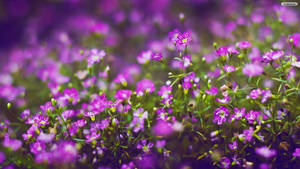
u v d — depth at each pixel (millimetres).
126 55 587
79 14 727
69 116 456
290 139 446
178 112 456
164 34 605
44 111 456
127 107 449
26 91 520
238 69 459
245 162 444
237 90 446
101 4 712
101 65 526
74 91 467
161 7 677
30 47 612
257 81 447
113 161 455
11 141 445
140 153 455
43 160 439
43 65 561
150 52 485
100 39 583
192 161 458
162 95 455
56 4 769
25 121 464
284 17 509
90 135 450
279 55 442
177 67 480
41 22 735
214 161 452
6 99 500
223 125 451
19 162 449
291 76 448
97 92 492
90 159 454
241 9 591
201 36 576
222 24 589
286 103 434
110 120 450
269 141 448
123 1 703
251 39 514
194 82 459
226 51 451
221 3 661
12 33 746
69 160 440
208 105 456
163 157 457
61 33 622
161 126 450
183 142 457
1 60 631
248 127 447
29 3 787
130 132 452
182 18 528
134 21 646
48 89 518
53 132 446
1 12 776
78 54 533
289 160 448
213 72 476
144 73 518
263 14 542
